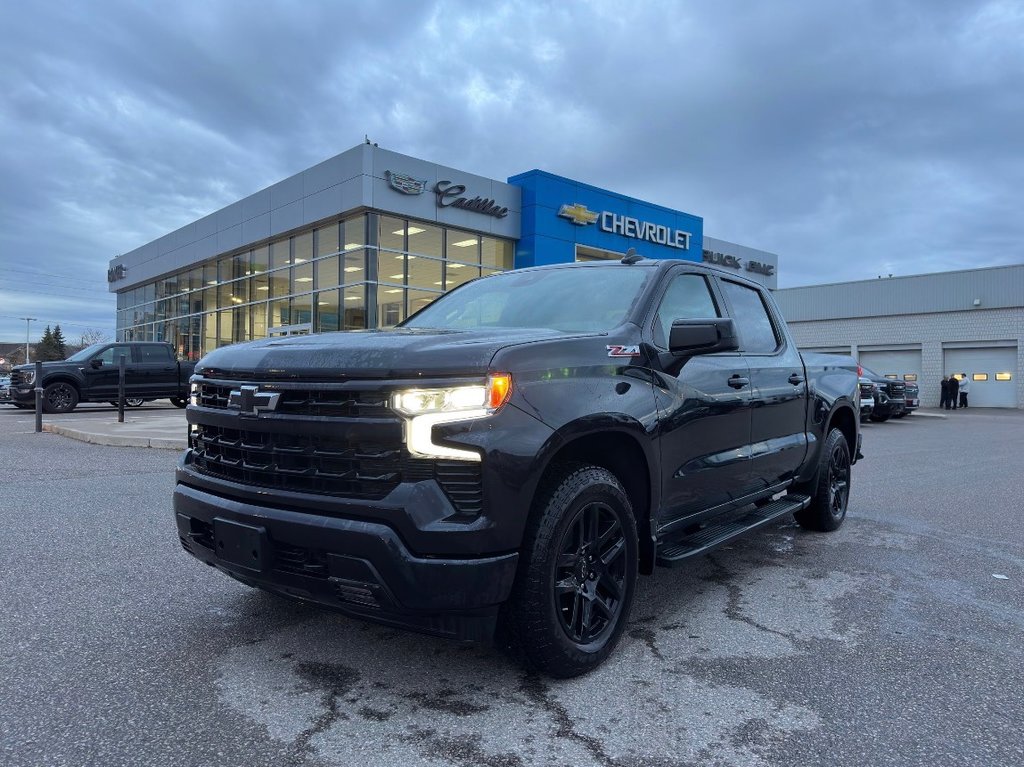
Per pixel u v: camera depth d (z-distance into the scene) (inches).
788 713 103.8
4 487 275.0
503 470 98.6
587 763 89.7
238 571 113.0
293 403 106.9
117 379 725.9
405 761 89.4
